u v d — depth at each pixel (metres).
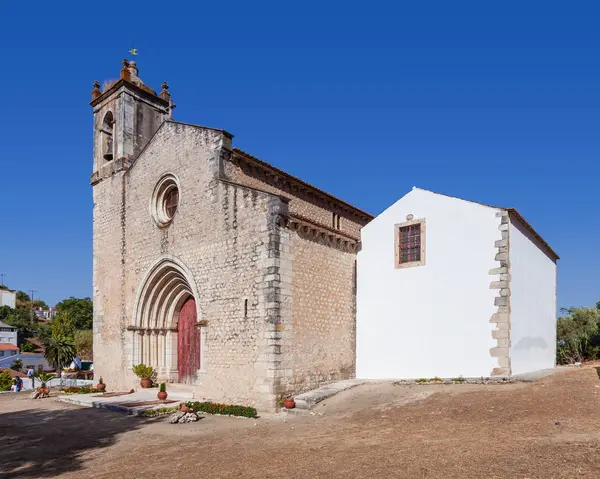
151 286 24.94
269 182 23.23
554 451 9.83
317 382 20.27
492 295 19.62
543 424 12.22
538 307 23.27
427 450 10.83
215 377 20.05
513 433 11.73
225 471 10.70
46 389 26.17
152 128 29.14
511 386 17.03
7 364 68.00
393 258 22.45
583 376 17.48
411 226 22.17
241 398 19.02
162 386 21.77
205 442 14.04
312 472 9.99
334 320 21.78
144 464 11.95
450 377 20.03
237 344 19.52
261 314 18.89
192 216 22.25
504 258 19.48
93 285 28.45
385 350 22.09
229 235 20.44
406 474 9.27
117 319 26.44
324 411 17.14
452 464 9.59
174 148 23.73
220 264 20.66
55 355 45.44
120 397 22.81
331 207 26.73
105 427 17.09
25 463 12.58
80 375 42.59
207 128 22.02
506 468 9.05
